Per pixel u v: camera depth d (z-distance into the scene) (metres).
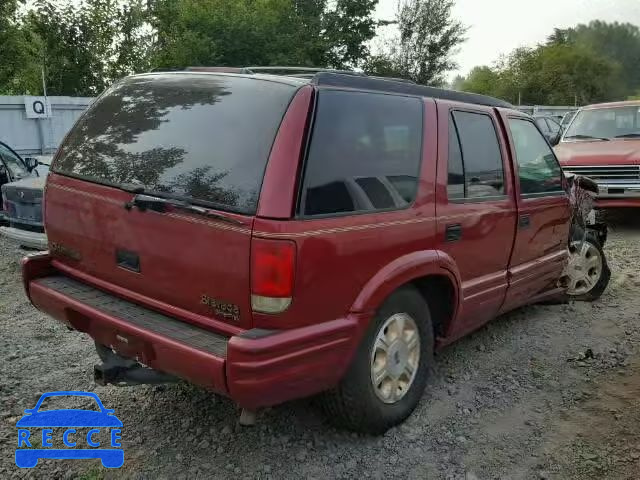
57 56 21.00
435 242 3.53
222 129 2.99
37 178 7.20
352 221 2.98
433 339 3.76
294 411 3.72
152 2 22.62
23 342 4.71
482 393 4.05
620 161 9.28
